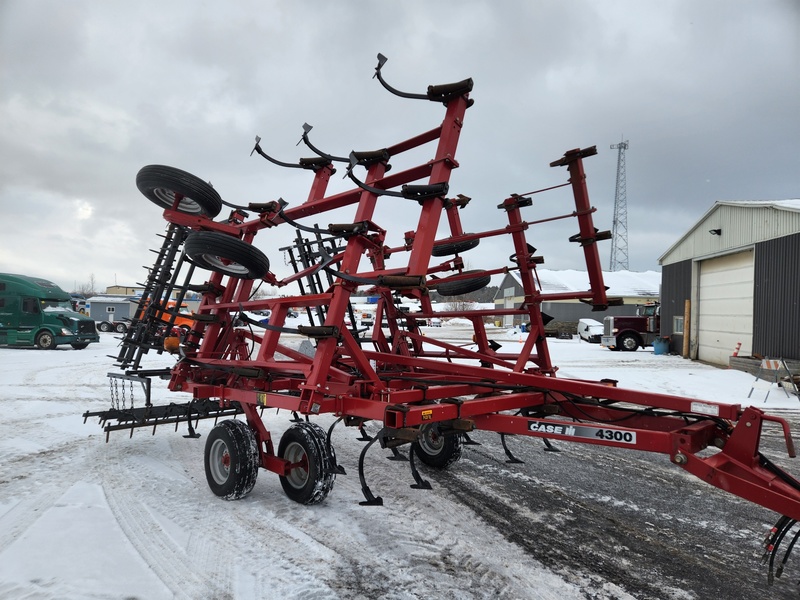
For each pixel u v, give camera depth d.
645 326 20.30
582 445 5.96
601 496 4.23
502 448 5.79
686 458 2.63
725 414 2.96
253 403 4.09
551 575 2.90
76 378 10.75
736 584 2.86
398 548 3.18
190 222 4.41
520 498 4.14
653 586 2.81
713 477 2.53
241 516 3.63
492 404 3.66
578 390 3.80
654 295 34.25
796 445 6.20
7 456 5.05
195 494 4.06
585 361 16.11
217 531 3.37
